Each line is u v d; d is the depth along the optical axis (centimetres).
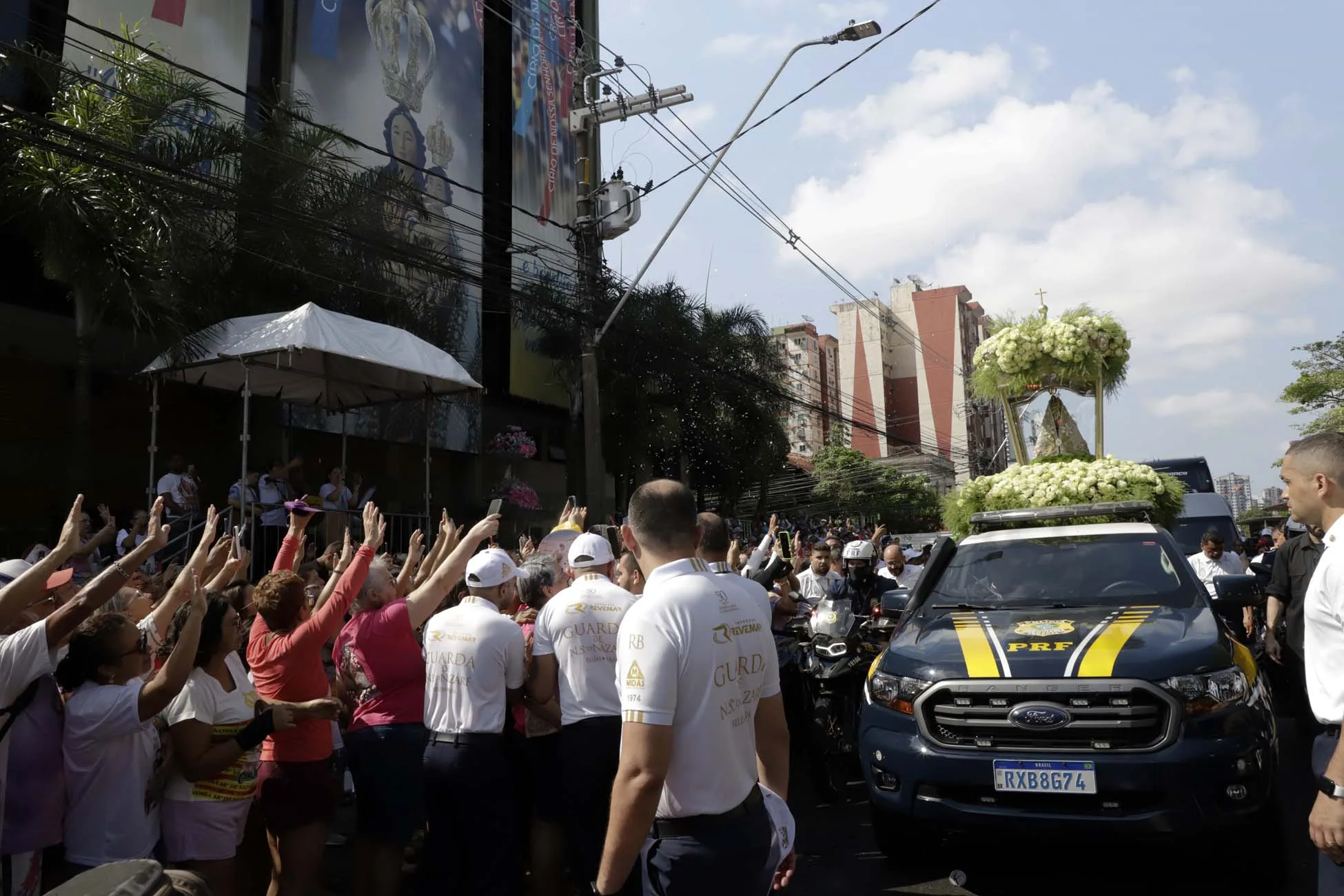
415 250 1622
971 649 516
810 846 589
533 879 473
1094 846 554
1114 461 790
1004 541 655
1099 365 831
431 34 2173
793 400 2730
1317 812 277
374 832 459
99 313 1194
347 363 1244
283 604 454
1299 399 3962
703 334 2530
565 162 2764
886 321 3412
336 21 1916
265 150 1308
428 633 465
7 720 347
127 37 1260
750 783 275
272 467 1259
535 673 458
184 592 443
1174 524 800
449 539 598
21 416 1384
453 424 2142
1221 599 554
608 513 1608
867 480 5269
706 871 261
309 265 1436
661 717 256
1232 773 446
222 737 408
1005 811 470
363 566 467
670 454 2520
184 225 1195
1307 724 711
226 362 1159
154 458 1128
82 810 374
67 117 1109
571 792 441
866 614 823
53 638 364
